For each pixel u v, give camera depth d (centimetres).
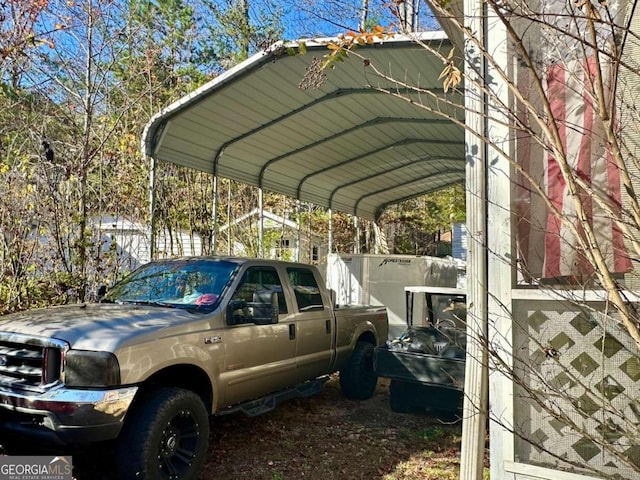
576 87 308
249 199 1788
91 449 395
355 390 693
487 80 344
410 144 1058
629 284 293
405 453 515
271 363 535
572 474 310
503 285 339
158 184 1135
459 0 355
